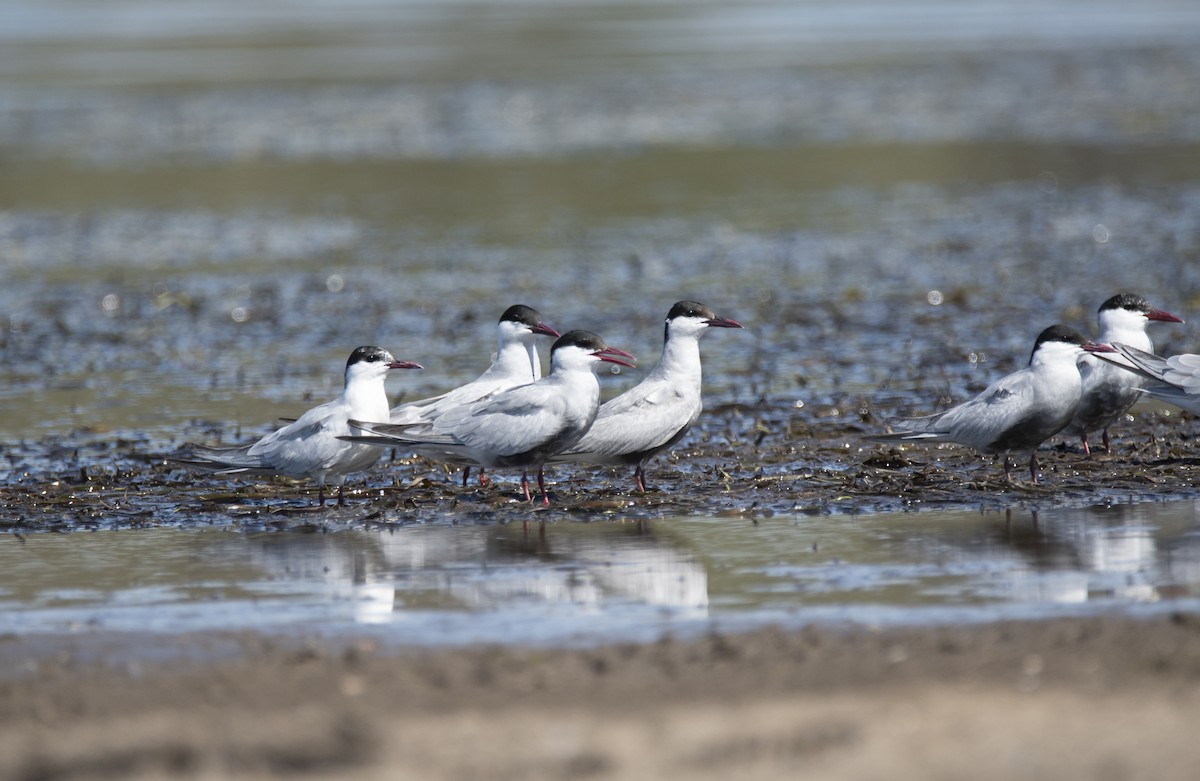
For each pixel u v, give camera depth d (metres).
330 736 8.70
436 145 43.12
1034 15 76.62
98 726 8.95
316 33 70.56
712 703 8.98
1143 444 15.73
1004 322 22.67
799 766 8.01
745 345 21.80
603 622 10.69
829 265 27.81
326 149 42.84
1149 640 9.72
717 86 53.22
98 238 32.25
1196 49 59.69
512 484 14.98
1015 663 9.44
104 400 19.44
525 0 86.50
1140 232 29.83
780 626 10.43
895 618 10.54
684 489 14.53
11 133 45.81
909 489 14.12
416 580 11.88
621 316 23.84
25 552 12.91
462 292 26.27
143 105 50.66
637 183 37.34
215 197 36.66
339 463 13.98
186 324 24.28
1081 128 43.34
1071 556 11.97
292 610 11.18
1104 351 14.23
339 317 24.50
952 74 55.38
